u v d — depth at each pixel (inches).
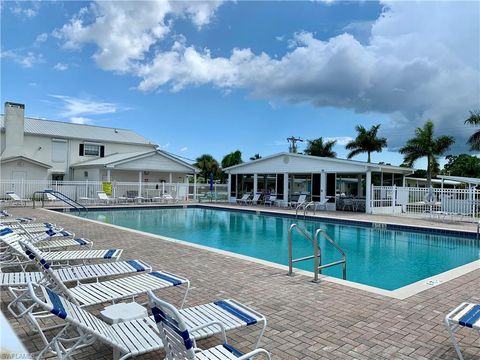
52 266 261.4
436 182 1614.2
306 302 205.6
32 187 952.9
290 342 156.1
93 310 192.2
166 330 99.6
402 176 1016.9
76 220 577.6
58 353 123.4
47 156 1212.5
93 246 364.2
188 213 895.7
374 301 207.9
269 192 1043.3
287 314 187.5
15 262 252.1
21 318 174.6
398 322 177.9
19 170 1063.6
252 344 154.0
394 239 552.1
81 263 294.2
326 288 231.6
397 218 709.9
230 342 156.0
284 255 445.4
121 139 1392.7
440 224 620.4
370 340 158.4
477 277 264.8
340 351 148.2
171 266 285.3
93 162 1146.0
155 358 142.4
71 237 390.0
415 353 147.1
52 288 172.2
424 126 1496.1
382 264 402.0
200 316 141.9
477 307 152.0
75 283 241.1
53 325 168.6
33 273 200.4
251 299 210.1
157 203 1029.2
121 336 125.5
